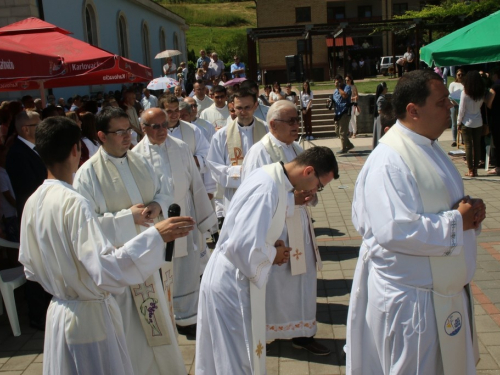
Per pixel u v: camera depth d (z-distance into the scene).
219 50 51.94
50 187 2.73
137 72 8.95
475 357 2.98
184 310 4.74
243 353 2.97
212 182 6.24
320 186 3.18
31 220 2.73
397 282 2.74
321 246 6.71
